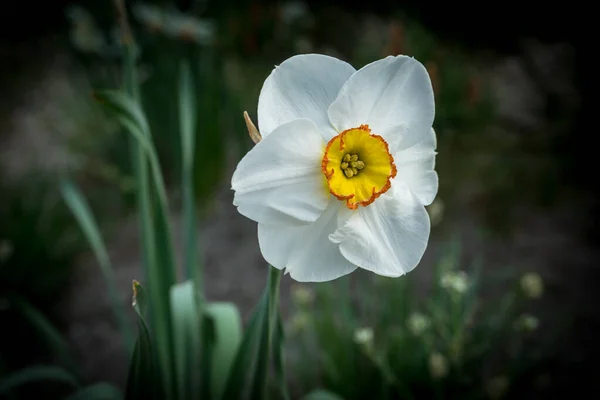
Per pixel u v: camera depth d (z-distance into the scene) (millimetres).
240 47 1062
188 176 421
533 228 750
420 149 322
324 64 318
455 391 496
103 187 799
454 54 1188
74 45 898
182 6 1045
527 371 508
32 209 651
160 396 386
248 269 684
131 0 982
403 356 497
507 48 1254
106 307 635
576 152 884
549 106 1000
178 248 710
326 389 504
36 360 571
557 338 571
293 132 302
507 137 933
